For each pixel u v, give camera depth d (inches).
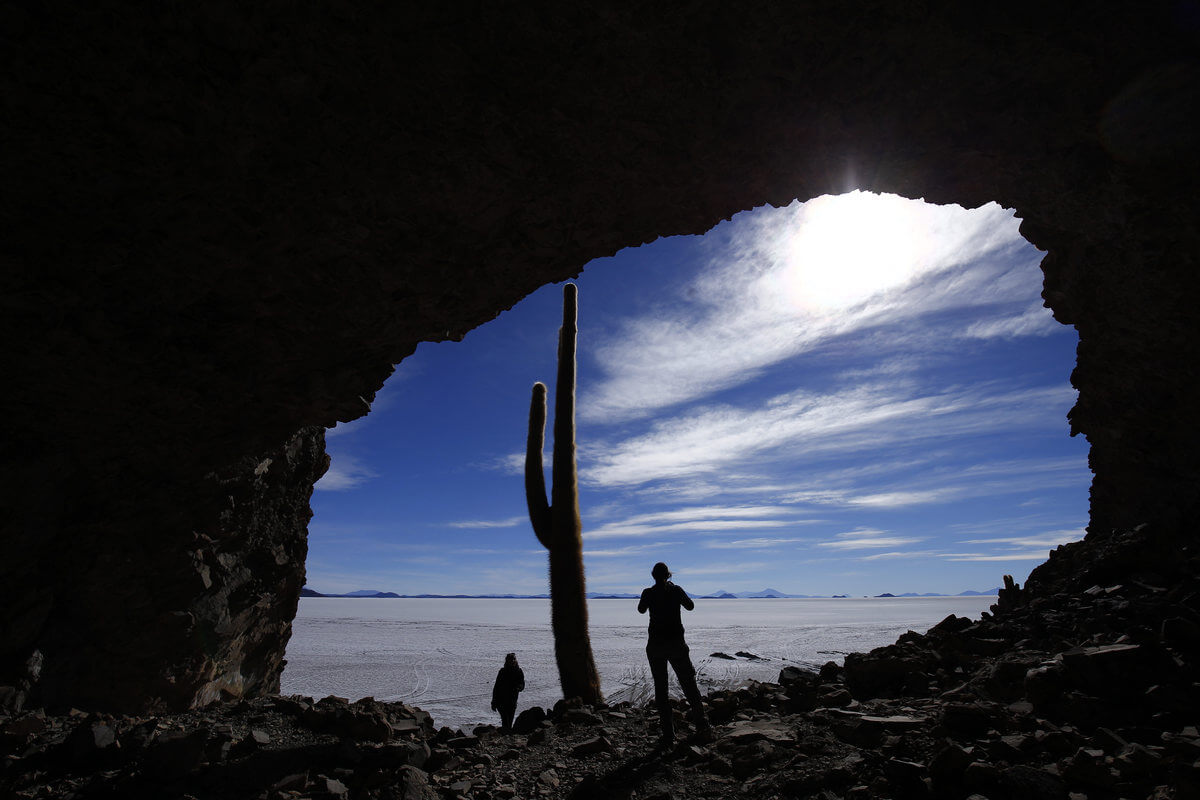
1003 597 342.3
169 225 246.1
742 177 313.0
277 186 244.5
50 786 180.2
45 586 288.4
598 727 252.5
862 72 268.1
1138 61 267.0
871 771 156.6
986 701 189.8
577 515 460.4
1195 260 288.0
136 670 308.2
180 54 202.2
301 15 204.5
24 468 279.7
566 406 478.0
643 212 319.9
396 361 355.9
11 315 247.3
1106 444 359.9
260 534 398.0
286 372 323.6
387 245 279.9
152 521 319.6
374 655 2246.6
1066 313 379.6
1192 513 284.0
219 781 183.3
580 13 226.2
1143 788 126.8
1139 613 214.4
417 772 183.0
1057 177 314.0
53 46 189.8
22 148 209.3
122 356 272.8
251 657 405.1
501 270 318.7
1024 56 267.4
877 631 3088.1
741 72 258.1
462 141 253.6
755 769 174.2
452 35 224.2
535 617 6958.7
